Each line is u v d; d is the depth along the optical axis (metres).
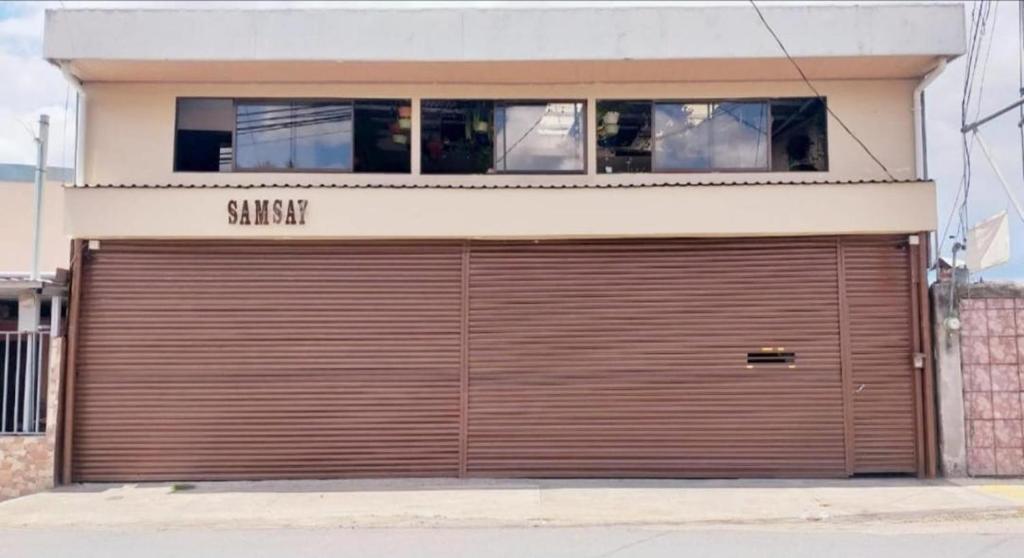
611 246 12.87
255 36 12.34
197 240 12.76
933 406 12.64
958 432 12.58
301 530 9.85
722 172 13.20
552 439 12.66
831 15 12.34
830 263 12.74
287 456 12.62
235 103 13.27
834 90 13.24
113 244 12.74
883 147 13.16
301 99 13.31
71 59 12.26
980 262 12.60
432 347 12.74
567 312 12.79
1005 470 12.55
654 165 13.21
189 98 13.27
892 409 12.63
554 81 13.23
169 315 12.71
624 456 12.63
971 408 12.62
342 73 12.90
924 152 13.05
